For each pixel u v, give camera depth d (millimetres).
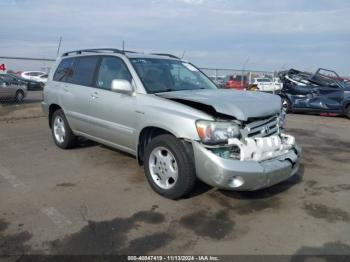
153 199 4266
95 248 3168
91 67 5711
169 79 5066
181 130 3949
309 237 3459
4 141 7297
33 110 11914
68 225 3578
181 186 4047
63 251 3104
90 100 5461
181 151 3986
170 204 4133
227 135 3826
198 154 3855
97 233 3430
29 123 9680
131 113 4672
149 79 4828
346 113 12594
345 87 12797
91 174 5172
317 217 3906
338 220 3842
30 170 5336
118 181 4883
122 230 3502
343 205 4254
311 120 12094
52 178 4980
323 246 3295
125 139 4895
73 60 6238
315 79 13328
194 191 4512
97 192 4477
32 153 6320
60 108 6480
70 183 4789
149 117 4359
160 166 4312
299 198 4438
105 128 5238
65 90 6109
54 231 3449
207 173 3809
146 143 4738
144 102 4492
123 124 4867
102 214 3844
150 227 3578
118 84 4598
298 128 10102
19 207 3988
